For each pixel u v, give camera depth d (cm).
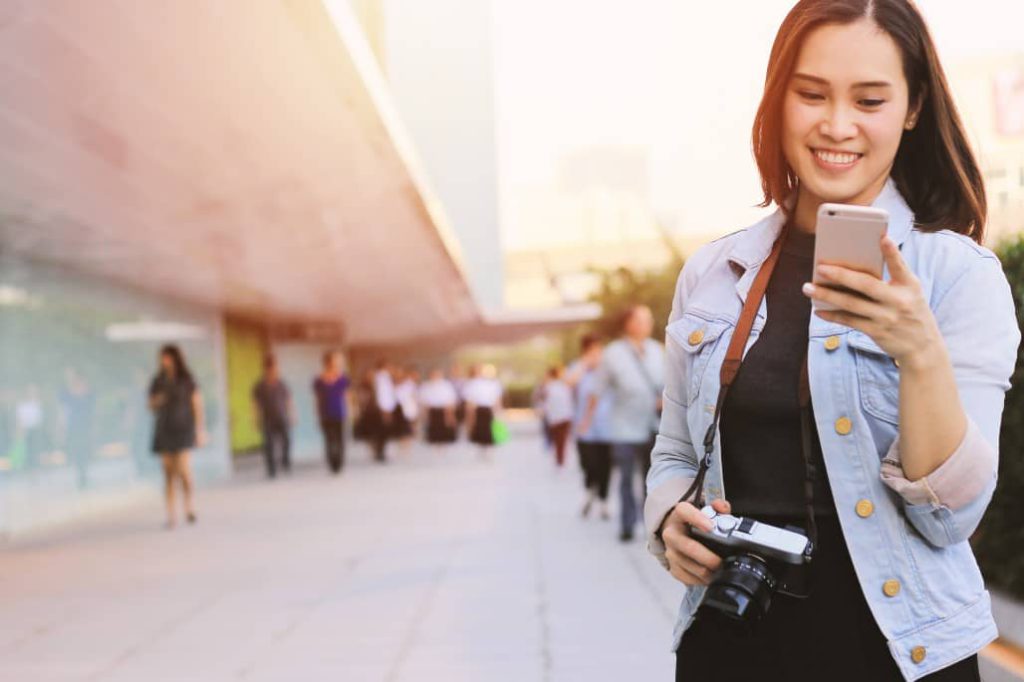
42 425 1108
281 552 812
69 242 1036
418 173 971
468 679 425
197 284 1476
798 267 146
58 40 480
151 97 587
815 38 133
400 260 1534
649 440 805
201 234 1089
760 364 141
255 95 609
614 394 798
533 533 859
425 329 3194
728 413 142
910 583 127
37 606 627
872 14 130
